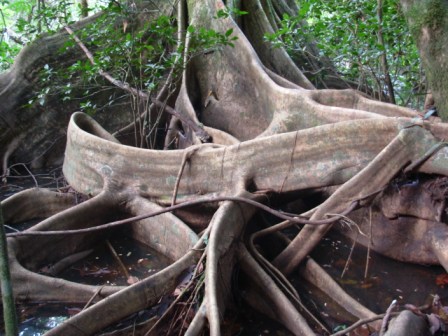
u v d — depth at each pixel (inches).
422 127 192.5
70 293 193.8
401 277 205.2
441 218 191.5
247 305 191.5
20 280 195.2
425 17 210.8
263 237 221.8
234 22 330.6
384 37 294.8
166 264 226.4
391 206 206.4
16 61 377.7
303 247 202.5
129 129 370.0
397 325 137.6
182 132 333.4
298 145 213.8
